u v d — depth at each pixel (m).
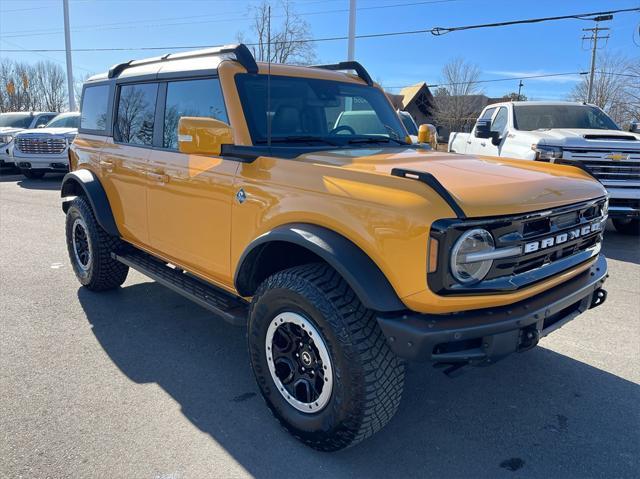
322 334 2.62
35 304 4.98
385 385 2.54
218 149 3.09
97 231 4.90
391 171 2.54
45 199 11.48
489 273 2.48
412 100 49.84
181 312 4.83
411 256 2.38
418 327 2.39
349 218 2.58
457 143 11.45
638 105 38.66
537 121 8.98
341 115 3.95
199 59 3.83
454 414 3.24
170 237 3.94
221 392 3.45
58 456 2.75
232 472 2.67
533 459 2.81
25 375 3.61
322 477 2.65
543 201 2.65
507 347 2.54
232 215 3.26
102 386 3.48
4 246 7.28
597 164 7.38
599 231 3.22
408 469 2.72
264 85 3.59
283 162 3.00
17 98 51.81
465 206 2.38
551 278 2.75
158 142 4.11
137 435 2.95
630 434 3.04
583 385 3.59
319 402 2.72
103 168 4.79
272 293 2.84
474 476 2.67
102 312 4.80
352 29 17.02
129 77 4.53
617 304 5.15
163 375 3.66
